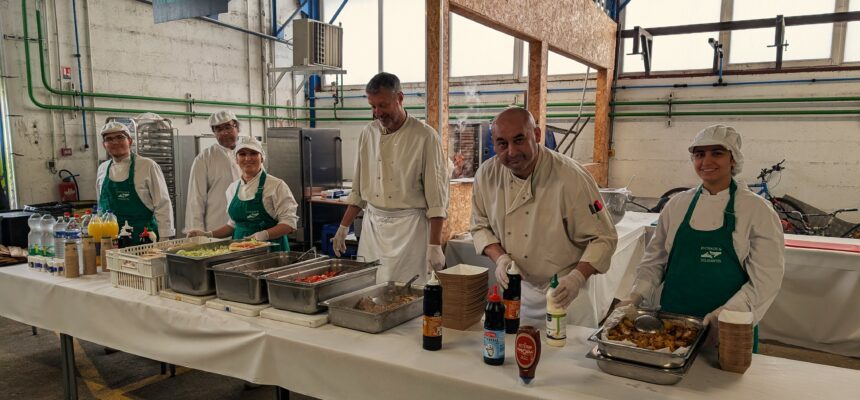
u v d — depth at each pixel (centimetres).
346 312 177
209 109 698
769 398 131
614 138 653
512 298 173
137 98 609
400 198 261
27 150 523
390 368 150
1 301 257
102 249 253
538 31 420
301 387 167
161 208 299
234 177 333
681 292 178
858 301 321
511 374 144
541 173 191
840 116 548
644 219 436
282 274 201
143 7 611
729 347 144
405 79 790
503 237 203
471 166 473
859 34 549
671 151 627
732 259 170
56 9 535
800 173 571
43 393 288
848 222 549
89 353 339
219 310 197
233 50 727
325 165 615
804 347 344
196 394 284
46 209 481
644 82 633
